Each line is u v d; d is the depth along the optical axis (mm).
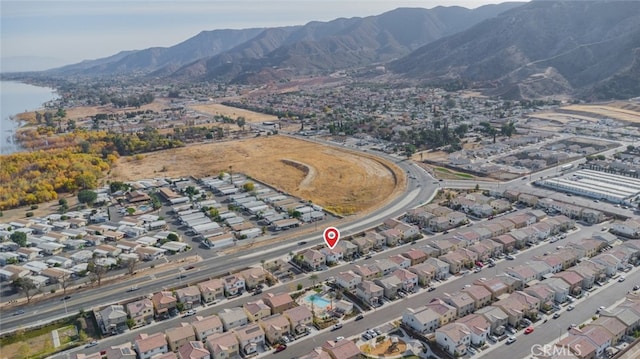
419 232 176250
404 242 169500
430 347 110688
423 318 116125
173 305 129500
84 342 115875
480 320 114062
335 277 145500
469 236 164875
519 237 162250
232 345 109250
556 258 144750
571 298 128625
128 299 135625
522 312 119312
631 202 196500
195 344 108375
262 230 186375
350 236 175125
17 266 160625
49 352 112500
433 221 180375
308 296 135000
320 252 156625
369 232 173000
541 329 116000
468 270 147625
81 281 150125
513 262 151750
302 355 109188
